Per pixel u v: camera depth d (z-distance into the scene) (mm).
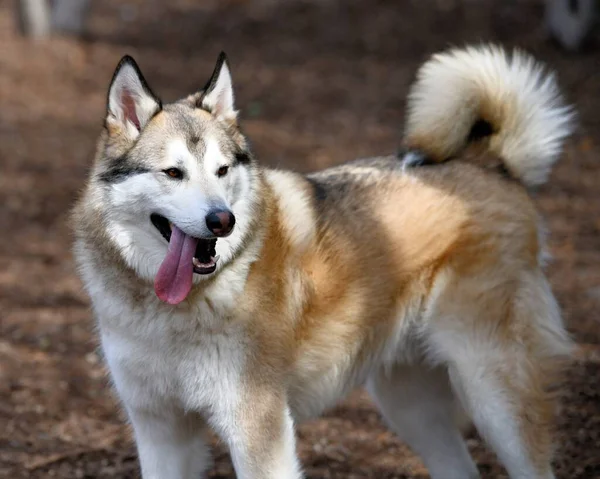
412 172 10656
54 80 31844
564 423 12453
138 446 9969
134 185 9172
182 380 9422
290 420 9633
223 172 9281
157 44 35438
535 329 10438
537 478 10133
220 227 8820
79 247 9656
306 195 10148
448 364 10344
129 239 9258
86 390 14609
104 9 39812
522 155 11016
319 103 29031
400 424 11172
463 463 11094
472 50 11148
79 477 12008
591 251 18453
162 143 9211
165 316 9195
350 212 10227
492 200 10477
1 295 18391
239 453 9477
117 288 9312
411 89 11172
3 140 27188
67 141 27094
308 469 12164
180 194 9047
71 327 16938
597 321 15352
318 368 10023
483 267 10234
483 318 10164
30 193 23750
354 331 10141
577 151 23266
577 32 28953
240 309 9273
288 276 9680
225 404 9398
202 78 31734
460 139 10844
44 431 13273
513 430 10133
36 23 35000
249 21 37281
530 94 11047
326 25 35875
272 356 9477
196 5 39812
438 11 35281
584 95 26062
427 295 10383
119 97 9430
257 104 29250
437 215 10336
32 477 11984
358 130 26719
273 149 25531
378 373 11031
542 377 10383
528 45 30312
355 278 10039
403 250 10250
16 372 15164
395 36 33875
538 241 10766
